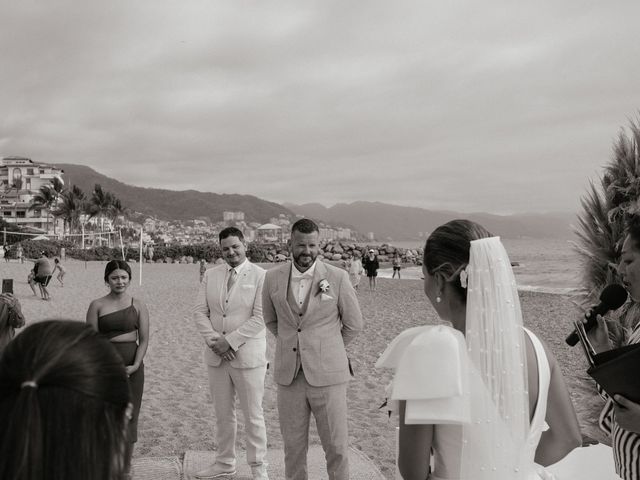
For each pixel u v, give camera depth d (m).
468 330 1.85
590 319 2.42
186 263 65.25
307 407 4.20
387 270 57.34
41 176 136.75
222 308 4.88
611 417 2.52
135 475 4.93
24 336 0.94
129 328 4.70
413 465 1.79
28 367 0.88
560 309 18.95
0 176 140.62
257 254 77.56
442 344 1.77
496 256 1.88
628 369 1.89
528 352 1.94
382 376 9.25
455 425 1.77
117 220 100.62
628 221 2.97
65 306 18.98
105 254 68.00
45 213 115.94
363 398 7.98
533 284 38.28
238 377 4.73
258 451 4.73
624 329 3.02
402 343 1.94
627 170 3.06
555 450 1.96
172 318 16.34
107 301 4.75
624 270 2.34
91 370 0.91
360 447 6.03
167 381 8.87
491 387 1.79
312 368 4.08
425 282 2.04
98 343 0.97
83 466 0.86
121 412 0.94
